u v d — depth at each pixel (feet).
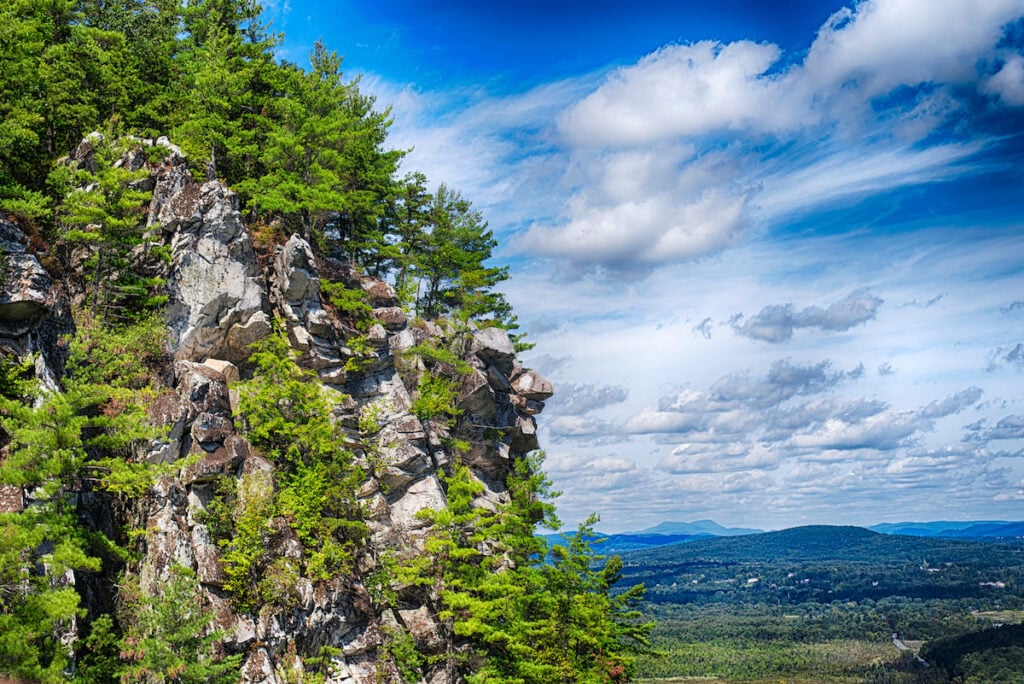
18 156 191.21
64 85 207.72
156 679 141.69
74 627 139.23
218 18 271.90
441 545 203.10
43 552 138.72
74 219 176.24
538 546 223.71
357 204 260.21
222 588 163.53
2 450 141.08
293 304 212.02
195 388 181.57
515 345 296.10
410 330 243.81
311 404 200.34
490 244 309.01
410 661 192.13
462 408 249.96
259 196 223.10
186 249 196.85
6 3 205.26
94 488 158.81
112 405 170.50
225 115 246.06
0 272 152.97
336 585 181.16
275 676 160.76
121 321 189.78
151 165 204.03
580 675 212.84
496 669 204.95
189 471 169.58
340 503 196.54
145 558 158.40
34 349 159.02
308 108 262.67
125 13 246.68
